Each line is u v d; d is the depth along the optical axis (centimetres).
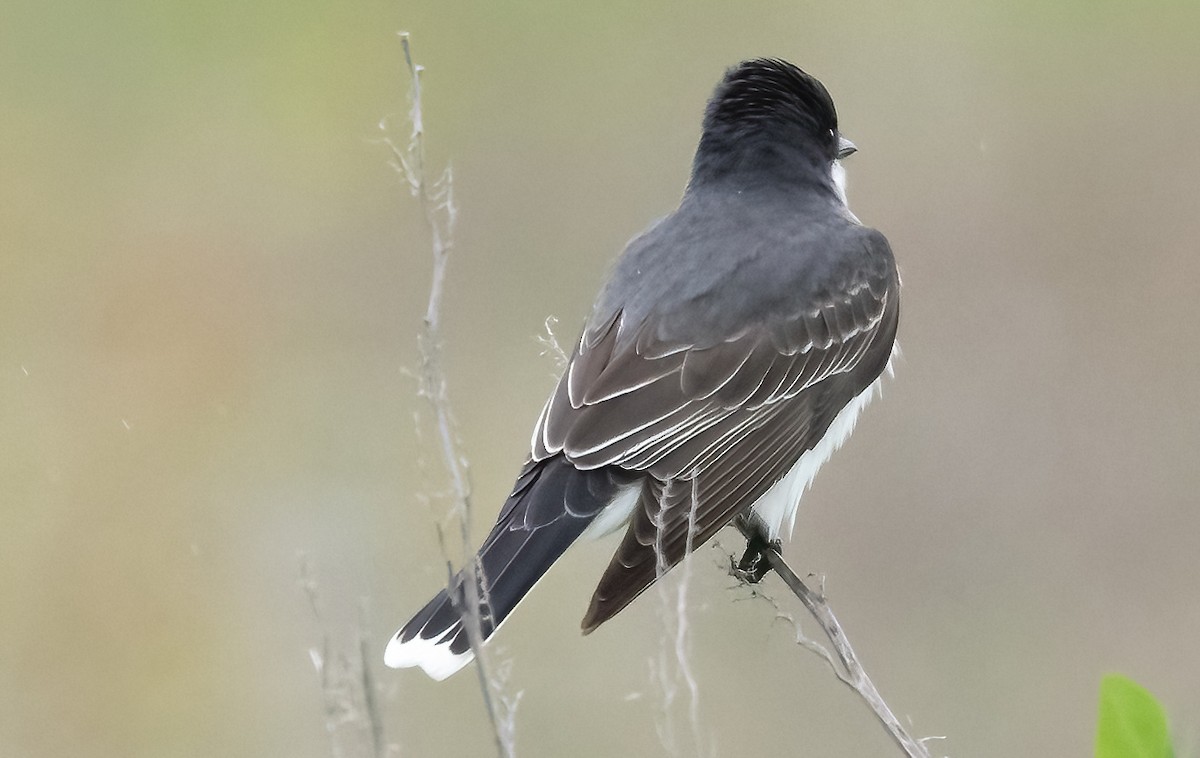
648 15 1764
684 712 776
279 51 1764
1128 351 1411
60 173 1655
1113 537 1282
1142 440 1338
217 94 1748
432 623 735
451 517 691
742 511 825
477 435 1341
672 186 1628
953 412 1366
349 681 581
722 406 840
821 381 882
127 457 1354
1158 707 575
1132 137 1636
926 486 1312
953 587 1256
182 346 1467
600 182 1623
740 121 927
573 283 1523
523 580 779
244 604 1227
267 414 1388
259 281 1535
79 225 1584
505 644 1147
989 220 1562
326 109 1725
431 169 1639
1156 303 1474
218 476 1329
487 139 1669
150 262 1541
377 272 1534
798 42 1753
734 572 809
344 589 1170
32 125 1712
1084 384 1387
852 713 1106
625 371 830
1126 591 1248
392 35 1758
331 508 1286
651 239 902
